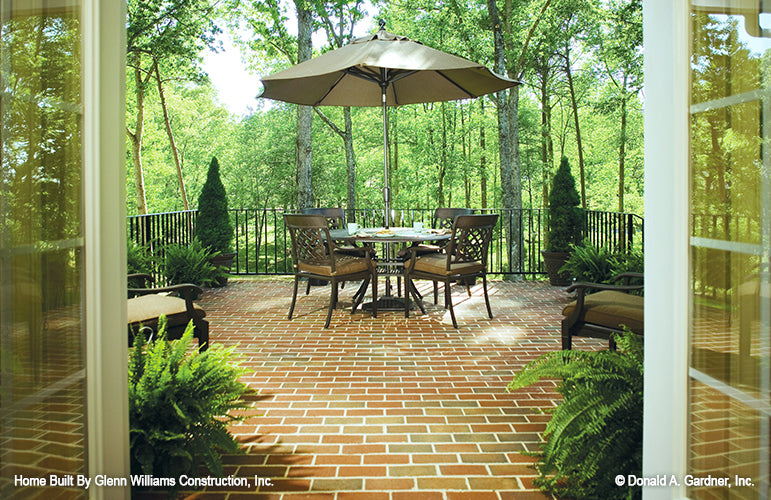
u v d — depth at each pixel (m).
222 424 2.24
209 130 25.84
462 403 3.05
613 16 13.61
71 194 1.55
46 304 1.45
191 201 26.06
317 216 4.88
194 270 6.41
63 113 1.52
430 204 23.77
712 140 1.49
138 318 3.08
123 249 1.75
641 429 2.03
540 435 2.62
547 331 4.78
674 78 1.63
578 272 6.18
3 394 1.29
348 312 5.62
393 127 20.95
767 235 1.27
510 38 12.65
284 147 23.59
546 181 19.08
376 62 4.38
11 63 1.32
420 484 2.16
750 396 1.35
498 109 12.21
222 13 13.62
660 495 1.71
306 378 3.51
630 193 21.92
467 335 4.65
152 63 15.67
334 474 2.24
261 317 5.40
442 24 13.79
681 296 1.62
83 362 1.61
